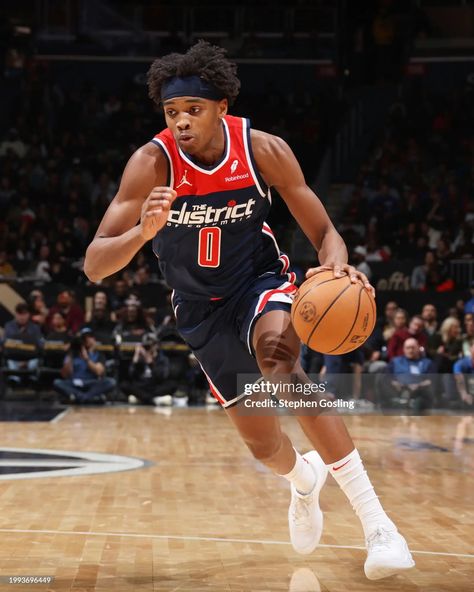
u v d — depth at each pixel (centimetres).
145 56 2105
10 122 2064
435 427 959
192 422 1016
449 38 2131
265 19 2102
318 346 305
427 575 331
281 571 338
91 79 2175
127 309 1302
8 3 2098
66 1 2100
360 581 323
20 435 868
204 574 331
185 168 319
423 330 1216
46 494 520
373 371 1128
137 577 324
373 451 746
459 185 1923
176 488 548
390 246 1719
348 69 2131
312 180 2023
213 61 307
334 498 509
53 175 1886
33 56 2103
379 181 1909
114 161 1986
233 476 604
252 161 324
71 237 1703
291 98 2114
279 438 349
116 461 682
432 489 549
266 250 349
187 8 2094
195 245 332
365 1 2127
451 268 1620
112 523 431
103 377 1279
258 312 330
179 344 1291
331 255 322
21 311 1301
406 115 2072
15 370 1295
